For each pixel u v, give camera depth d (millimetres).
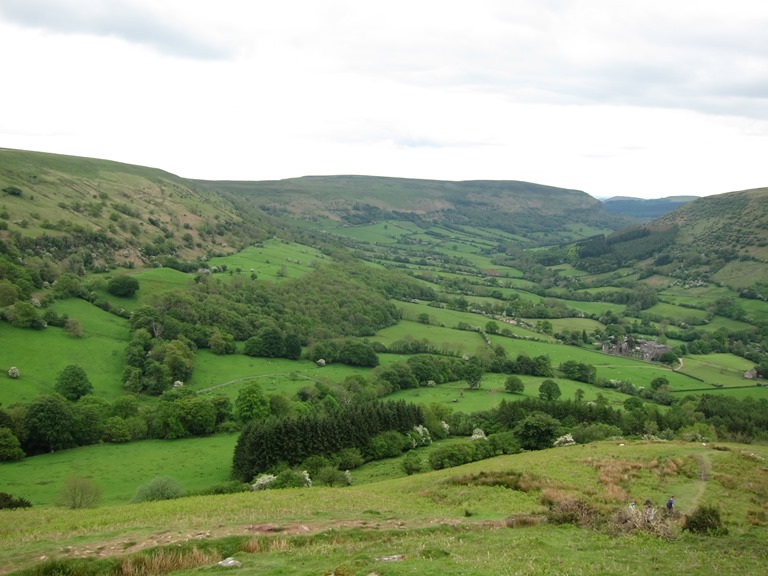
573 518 32156
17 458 75812
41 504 59094
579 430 85438
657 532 29375
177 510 36938
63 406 82062
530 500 41562
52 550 23562
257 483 63500
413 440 87938
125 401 93000
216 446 85875
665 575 20531
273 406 99500
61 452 79875
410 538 26969
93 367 106812
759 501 41656
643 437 81812
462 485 46906
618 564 21922
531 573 19250
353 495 44875
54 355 105312
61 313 119500
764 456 55500
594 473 49906
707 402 110938
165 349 114625
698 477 47812
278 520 30781
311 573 19031
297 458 74062
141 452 81500
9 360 99125
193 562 22016
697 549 26500
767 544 28312
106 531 28062
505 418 98125
